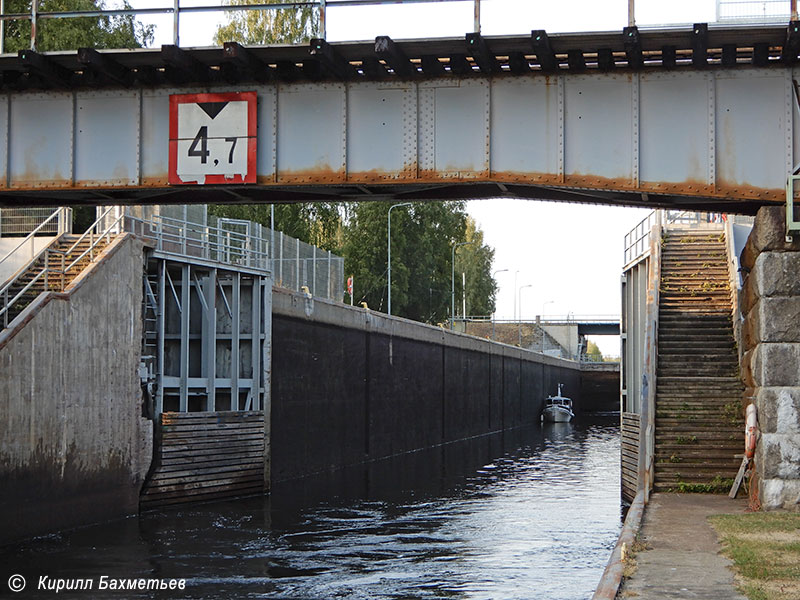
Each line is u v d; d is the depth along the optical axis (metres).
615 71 19.98
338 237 87.44
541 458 54.69
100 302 28.27
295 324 41.09
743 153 19.72
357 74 20.64
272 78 20.80
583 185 20.03
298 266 49.00
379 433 52.50
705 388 25.95
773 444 19.36
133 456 29.91
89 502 27.64
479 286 119.12
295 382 40.97
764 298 19.53
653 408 25.06
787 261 19.48
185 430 32.53
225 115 20.78
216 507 32.50
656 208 22.23
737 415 25.09
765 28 18.17
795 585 12.88
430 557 23.84
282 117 20.81
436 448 62.53
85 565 22.28
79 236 33.69
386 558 23.70
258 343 37.09
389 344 54.41
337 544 25.61
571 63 19.89
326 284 53.41
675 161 19.83
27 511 24.98
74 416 26.92
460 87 20.39
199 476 33.09
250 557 23.67
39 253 31.27
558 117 20.09
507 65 20.58
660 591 12.65
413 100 20.50
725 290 29.39
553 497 36.25
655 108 19.95
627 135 19.95
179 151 20.88
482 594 19.70
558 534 27.44
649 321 26.39
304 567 22.52
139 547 24.67
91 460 27.72
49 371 25.83
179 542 25.55
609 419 110.88
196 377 35.38
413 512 31.89
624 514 31.34
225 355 36.59
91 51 19.38
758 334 19.94
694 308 28.91
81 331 27.31
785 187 19.58
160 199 22.92
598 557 23.89
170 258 32.38
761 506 19.53
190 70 20.08
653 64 19.92
